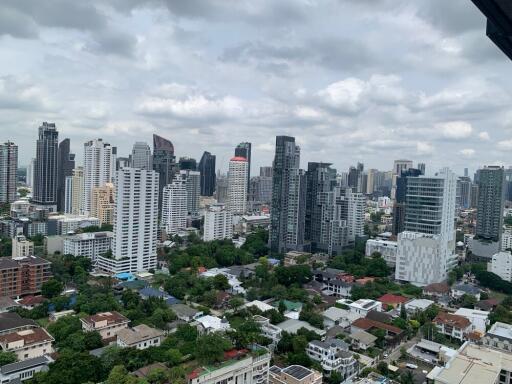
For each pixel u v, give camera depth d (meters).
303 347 166.88
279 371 147.38
